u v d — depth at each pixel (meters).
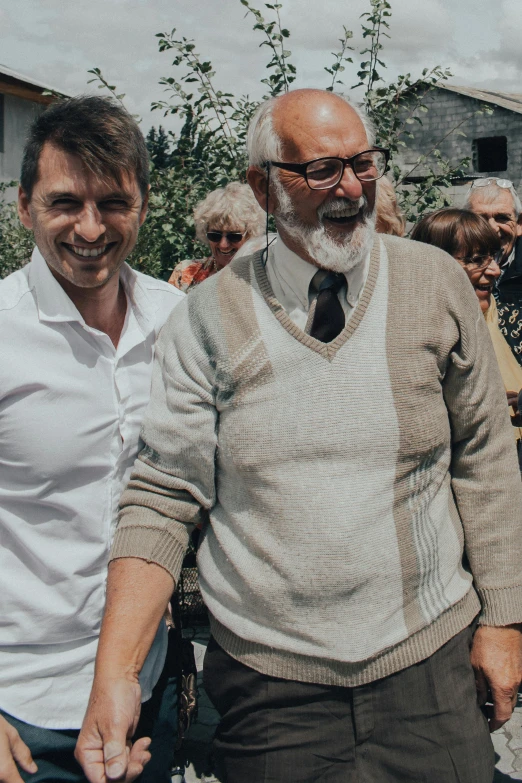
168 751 2.07
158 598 1.72
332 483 1.65
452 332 1.73
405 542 1.70
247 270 1.79
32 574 1.81
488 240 2.88
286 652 1.73
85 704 1.86
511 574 1.80
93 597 1.85
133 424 1.88
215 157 4.70
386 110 4.65
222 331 1.73
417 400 1.68
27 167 1.71
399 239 1.83
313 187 1.65
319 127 1.66
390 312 1.69
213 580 1.84
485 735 1.78
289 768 1.76
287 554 1.67
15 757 1.72
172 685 2.09
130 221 1.75
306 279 1.70
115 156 1.67
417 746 1.73
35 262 1.78
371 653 1.68
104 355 1.84
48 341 1.75
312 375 1.66
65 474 1.79
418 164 4.84
